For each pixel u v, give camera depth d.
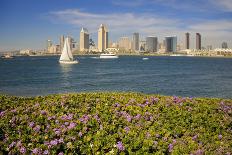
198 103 14.87
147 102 13.78
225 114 13.36
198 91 52.22
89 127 10.26
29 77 79.00
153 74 91.94
